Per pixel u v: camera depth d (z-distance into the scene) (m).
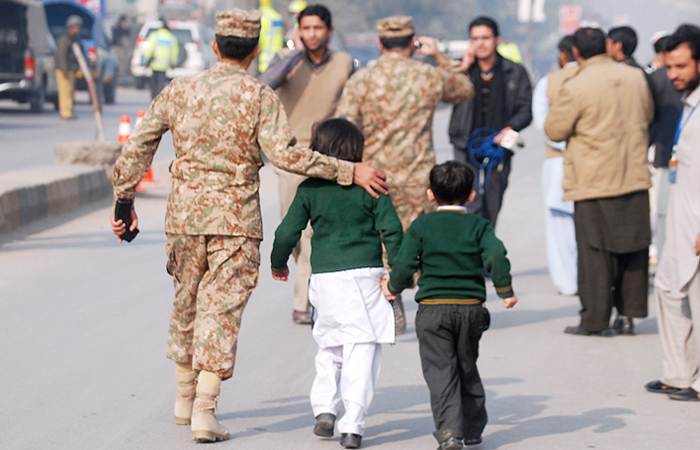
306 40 17.00
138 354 15.02
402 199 16.08
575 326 17.41
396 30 16.05
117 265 21.27
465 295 10.90
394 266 11.06
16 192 24.78
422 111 15.98
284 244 11.44
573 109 16.50
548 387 13.95
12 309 17.42
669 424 12.35
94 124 52.09
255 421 12.24
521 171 42.31
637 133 16.58
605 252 16.69
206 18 159.62
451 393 10.72
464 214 11.17
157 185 33.19
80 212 28.11
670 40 13.34
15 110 61.25
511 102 21.02
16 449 11.14
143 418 12.24
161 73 59.09
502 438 11.79
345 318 11.21
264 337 16.28
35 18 57.16
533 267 23.36
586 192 16.56
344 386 11.21
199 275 11.37
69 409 12.55
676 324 13.50
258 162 11.21
